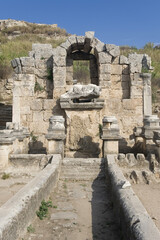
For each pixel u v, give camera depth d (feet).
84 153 39.78
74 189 24.88
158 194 22.80
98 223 16.67
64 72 44.37
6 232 11.18
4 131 30.12
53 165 26.27
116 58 46.01
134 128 43.55
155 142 29.86
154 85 77.71
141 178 26.84
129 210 13.39
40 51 46.55
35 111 44.04
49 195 21.56
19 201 14.38
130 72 44.60
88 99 43.45
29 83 44.96
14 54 104.37
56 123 32.30
